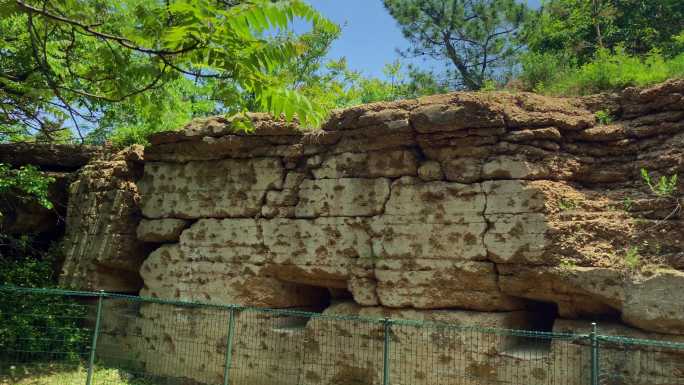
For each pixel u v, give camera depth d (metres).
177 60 5.65
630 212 6.92
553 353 6.94
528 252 7.07
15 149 13.22
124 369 10.17
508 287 7.28
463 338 7.43
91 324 11.05
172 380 9.63
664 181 6.67
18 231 13.16
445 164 7.82
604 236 6.84
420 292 7.78
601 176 7.45
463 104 7.57
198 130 9.89
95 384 9.27
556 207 7.13
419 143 8.00
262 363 8.94
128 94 6.29
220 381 9.20
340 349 8.33
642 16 16.58
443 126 7.66
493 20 21.92
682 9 16.27
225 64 4.84
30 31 6.14
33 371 9.84
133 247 11.01
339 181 8.64
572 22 17.42
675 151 6.94
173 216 10.21
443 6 22.55
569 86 8.59
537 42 18.30
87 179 12.12
